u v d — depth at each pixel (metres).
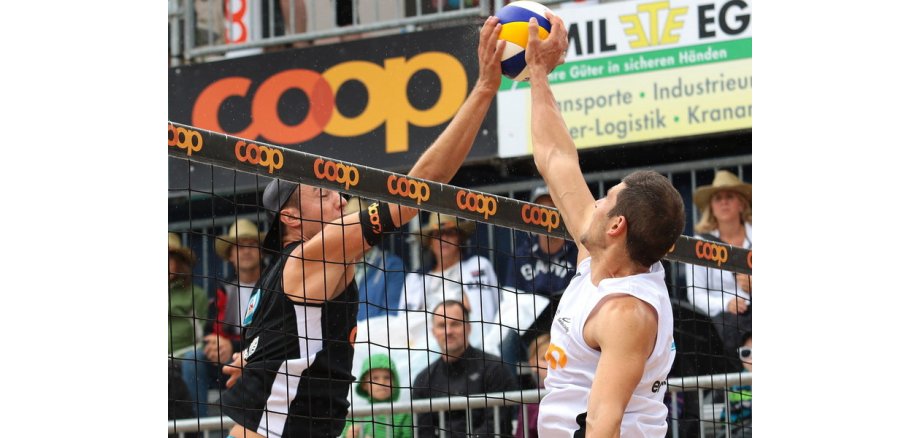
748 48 9.70
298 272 5.26
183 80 11.33
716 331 9.06
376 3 10.99
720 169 10.14
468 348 8.59
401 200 5.06
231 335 10.71
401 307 10.16
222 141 4.66
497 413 7.81
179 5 11.35
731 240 9.68
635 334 3.92
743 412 8.50
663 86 9.91
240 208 11.41
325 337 5.29
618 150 10.40
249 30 11.30
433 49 10.70
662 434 4.26
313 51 11.09
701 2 9.83
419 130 10.64
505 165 10.73
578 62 10.17
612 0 10.10
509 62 5.11
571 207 4.48
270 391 5.25
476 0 10.71
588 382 4.12
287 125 11.05
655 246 4.13
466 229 10.15
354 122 10.85
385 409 7.43
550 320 9.51
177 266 10.51
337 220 5.52
